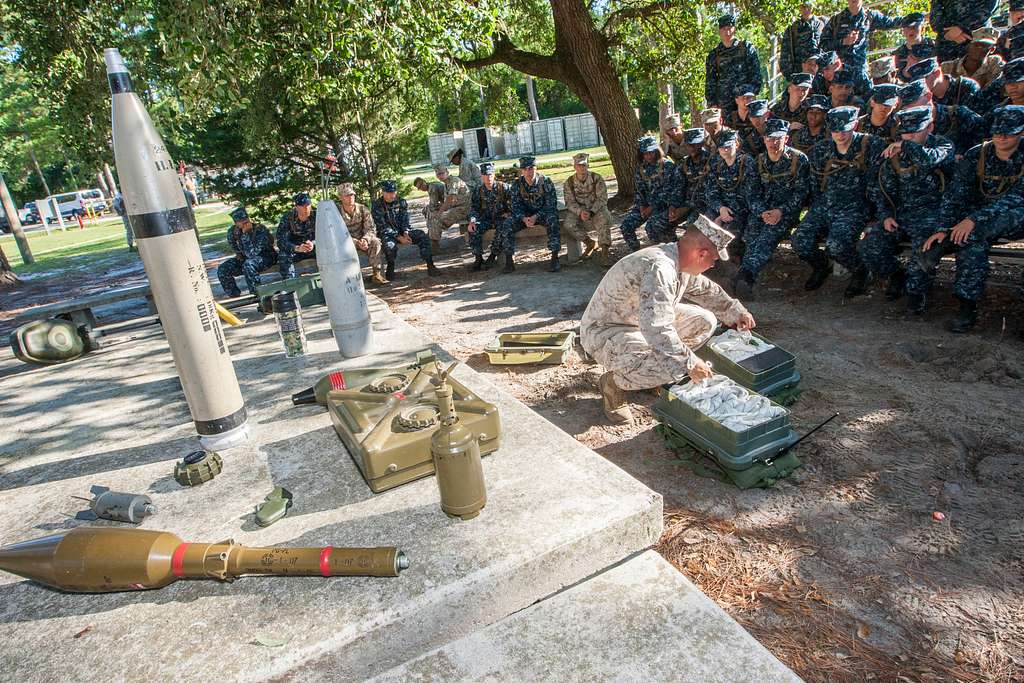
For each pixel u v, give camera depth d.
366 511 2.54
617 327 3.66
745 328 3.77
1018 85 4.66
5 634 2.12
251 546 2.38
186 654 1.94
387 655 2.02
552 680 1.86
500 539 2.29
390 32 6.78
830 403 3.89
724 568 2.69
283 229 8.03
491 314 6.42
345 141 12.95
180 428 3.67
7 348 6.95
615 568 2.31
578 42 11.65
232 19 7.07
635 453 3.62
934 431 3.47
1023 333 4.45
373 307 5.65
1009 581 2.47
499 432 2.87
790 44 8.77
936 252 4.90
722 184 6.55
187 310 2.92
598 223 7.78
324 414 3.51
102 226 29.11
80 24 8.57
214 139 11.89
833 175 5.61
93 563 2.13
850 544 2.75
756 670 1.83
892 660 2.20
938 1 7.54
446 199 10.10
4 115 29.31
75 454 3.52
